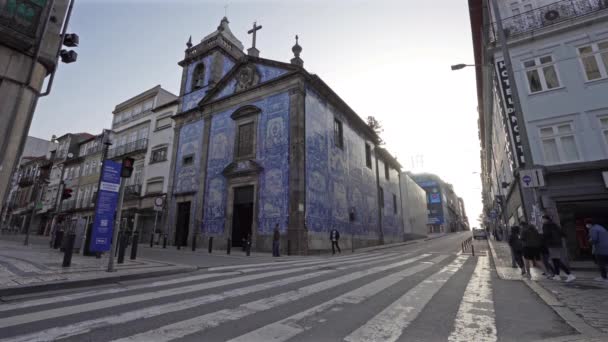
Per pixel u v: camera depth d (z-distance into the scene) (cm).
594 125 1093
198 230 1972
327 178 2006
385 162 3425
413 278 713
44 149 5009
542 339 302
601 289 573
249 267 904
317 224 1767
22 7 674
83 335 296
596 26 1152
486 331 329
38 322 335
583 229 1148
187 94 2544
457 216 10300
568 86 1160
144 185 2570
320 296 501
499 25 968
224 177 1977
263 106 1962
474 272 831
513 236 904
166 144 2566
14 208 4512
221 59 2534
